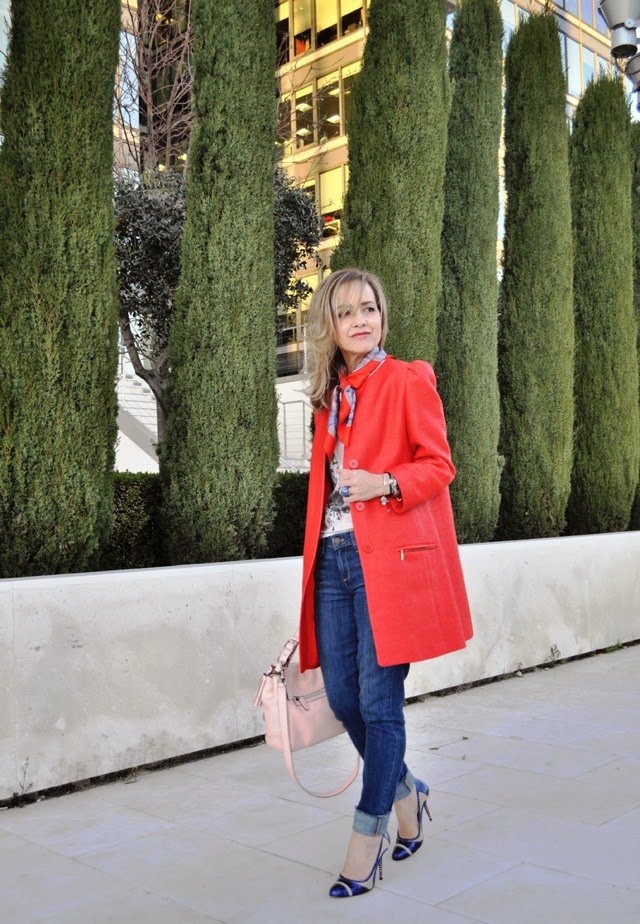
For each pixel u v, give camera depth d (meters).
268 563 4.07
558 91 7.04
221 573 3.83
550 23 7.07
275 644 4.05
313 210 9.03
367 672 2.28
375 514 2.27
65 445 3.94
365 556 2.26
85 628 3.33
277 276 8.93
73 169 4.07
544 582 5.75
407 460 2.37
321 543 2.40
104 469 4.17
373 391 2.38
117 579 3.44
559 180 6.99
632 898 2.21
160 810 3.04
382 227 5.56
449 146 6.41
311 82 20.81
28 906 2.23
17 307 3.88
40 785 3.18
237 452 4.70
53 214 3.99
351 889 2.24
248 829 2.81
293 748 2.41
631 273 8.05
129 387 13.74
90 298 4.08
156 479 4.95
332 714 2.47
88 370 4.06
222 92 4.74
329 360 2.47
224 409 4.65
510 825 2.79
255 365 4.81
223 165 4.73
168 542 4.74
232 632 3.87
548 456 6.88
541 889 2.27
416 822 2.51
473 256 6.29
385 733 2.26
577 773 3.38
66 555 3.97
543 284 6.89
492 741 3.90
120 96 9.81
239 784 3.35
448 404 6.13
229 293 4.70
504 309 6.99
